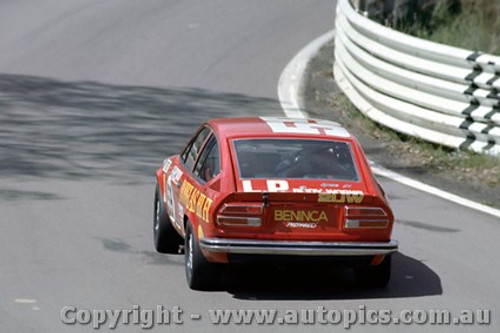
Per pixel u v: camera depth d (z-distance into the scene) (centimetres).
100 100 6106
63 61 7019
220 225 2778
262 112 5944
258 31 7931
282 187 2822
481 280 3161
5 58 7050
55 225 3691
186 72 6838
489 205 4216
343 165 2958
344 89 6206
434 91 5041
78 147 5038
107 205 4022
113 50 7319
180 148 5128
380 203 2834
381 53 5422
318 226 2809
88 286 2986
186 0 8925
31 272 3111
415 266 3306
